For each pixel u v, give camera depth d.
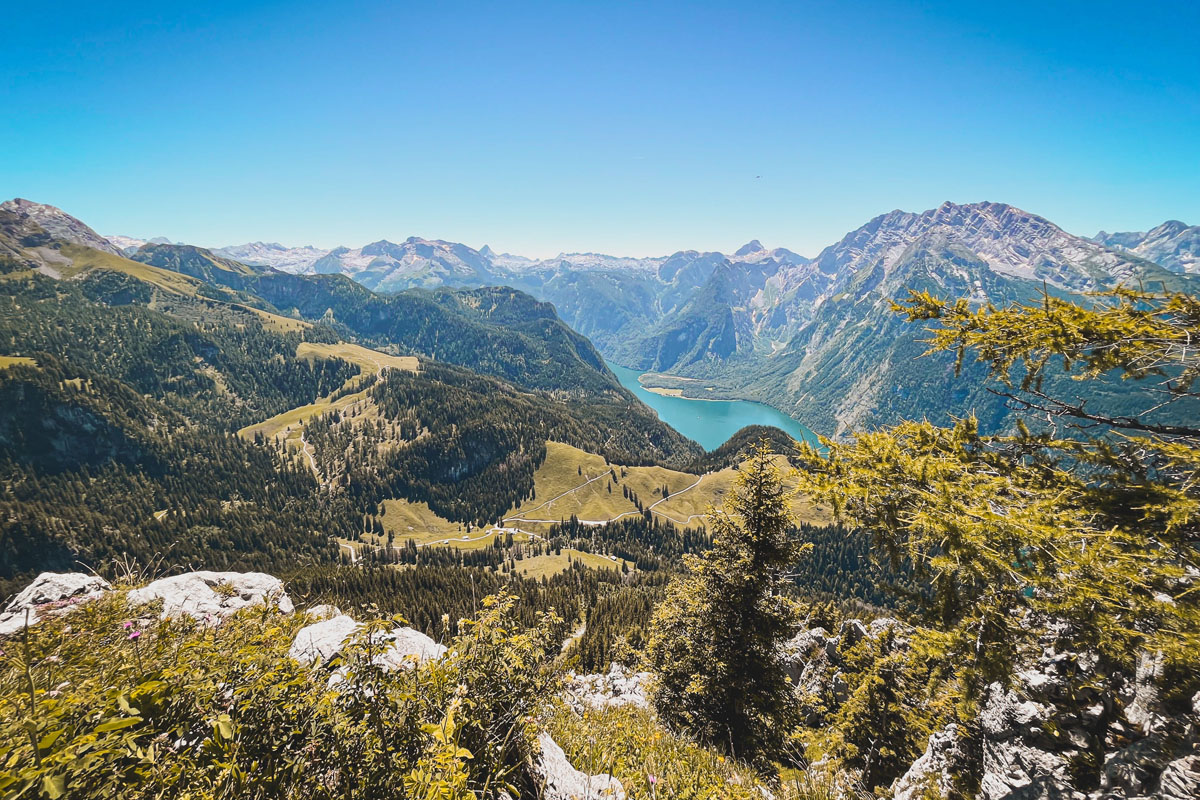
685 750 8.34
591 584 128.12
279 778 3.26
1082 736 8.19
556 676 5.70
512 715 4.93
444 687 4.88
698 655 16.47
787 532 16.25
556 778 5.66
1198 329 5.17
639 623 80.25
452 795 3.29
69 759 2.34
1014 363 6.85
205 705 3.47
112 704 2.95
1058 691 8.71
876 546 7.02
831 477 7.15
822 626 38.44
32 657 3.83
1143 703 7.38
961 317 6.92
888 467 6.80
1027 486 6.37
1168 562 5.20
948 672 10.35
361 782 3.52
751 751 14.33
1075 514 5.57
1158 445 5.47
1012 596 5.61
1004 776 9.04
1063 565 5.08
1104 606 4.96
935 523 5.64
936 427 7.79
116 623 5.05
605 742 7.79
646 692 19.19
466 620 5.64
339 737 3.75
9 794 2.26
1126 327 5.46
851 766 15.85
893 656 16.33
